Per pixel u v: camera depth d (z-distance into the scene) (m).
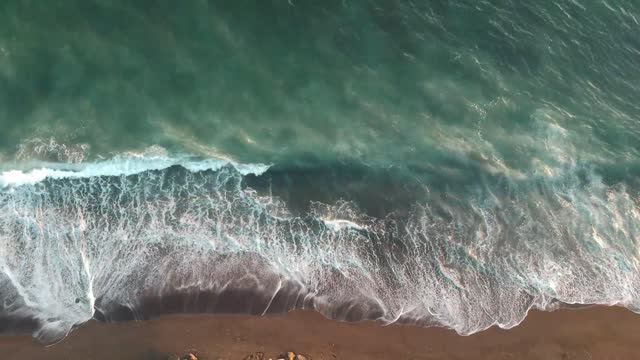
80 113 17.61
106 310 16.12
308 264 16.81
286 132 18.27
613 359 16.61
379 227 17.41
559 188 18.25
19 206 16.59
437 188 18.05
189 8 18.64
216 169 17.56
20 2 17.84
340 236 17.19
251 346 16.19
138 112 17.88
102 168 17.19
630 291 17.19
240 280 16.48
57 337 15.90
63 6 17.98
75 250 16.44
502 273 17.20
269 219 17.14
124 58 18.09
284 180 17.69
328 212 17.42
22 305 16.02
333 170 17.98
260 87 18.52
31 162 16.98
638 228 17.81
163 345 16.03
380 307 16.64
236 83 18.45
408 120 18.75
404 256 17.16
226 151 17.83
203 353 16.03
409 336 16.56
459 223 17.66
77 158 17.19
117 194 16.94
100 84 17.86
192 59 18.41
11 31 17.75
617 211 18.00
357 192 17.80
